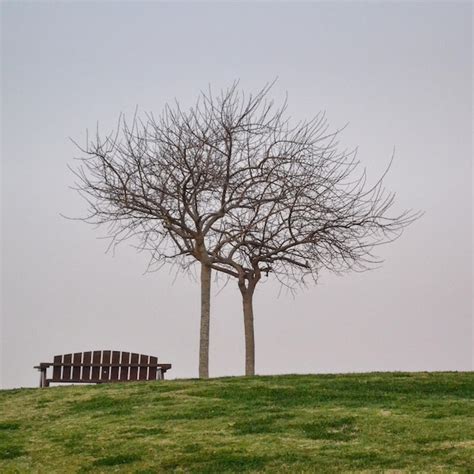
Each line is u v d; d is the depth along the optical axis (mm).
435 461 15555
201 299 28984
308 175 29844
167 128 30531
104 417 21078
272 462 16125
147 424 19859
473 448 16188
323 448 16891
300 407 20797
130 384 25656
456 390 22562
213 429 18969
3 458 17906
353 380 24078
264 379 25062
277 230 29719
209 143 29500
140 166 29703
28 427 20828
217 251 29547
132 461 16906
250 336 29656
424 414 19406
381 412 19750
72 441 18828
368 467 15438
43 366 31078
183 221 28984
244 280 29969
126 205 29266
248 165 29750
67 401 23500
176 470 16125
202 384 24547
